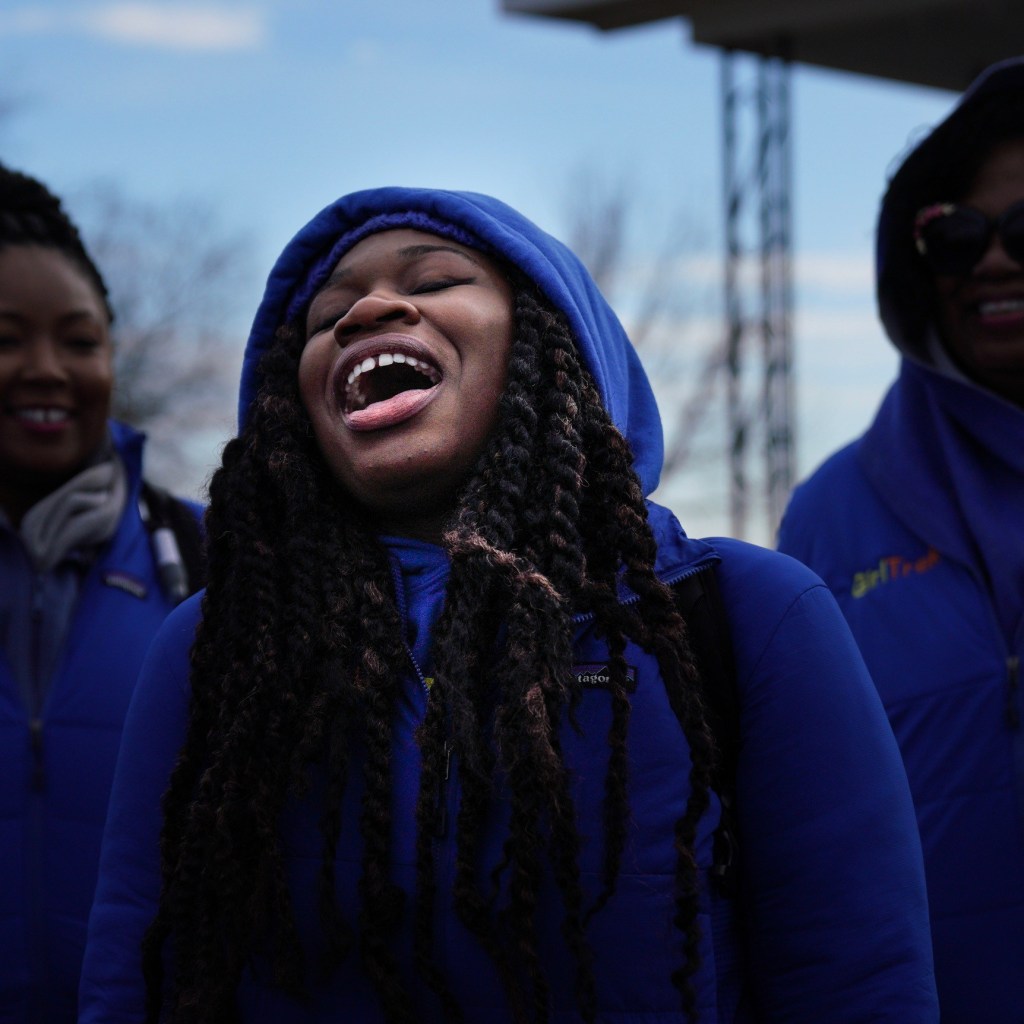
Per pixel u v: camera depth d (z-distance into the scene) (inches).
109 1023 63.0
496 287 64.9
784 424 539.5
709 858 58.7
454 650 58.9
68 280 105.0
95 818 95.6
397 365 65.5
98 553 103.7
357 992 57.9
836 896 59.2
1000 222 94.0
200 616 67.6
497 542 60.2
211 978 59.0
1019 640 88.4
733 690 61.0
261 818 58.8
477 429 63.1
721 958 60.1
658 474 69.6
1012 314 94.7
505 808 57.5
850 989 58.5
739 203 532.4
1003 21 461.4
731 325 537.3
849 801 60.0
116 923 64.4
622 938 56.3
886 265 102.0
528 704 56.1
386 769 58.9
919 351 100.4
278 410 66.3
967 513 92.1
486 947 55.9
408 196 65.6
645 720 58.1
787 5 475.8
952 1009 85.9
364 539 64.8
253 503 65.2
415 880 57.7
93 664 99.0
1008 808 86.3
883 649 92.7
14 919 92.8
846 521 98.9
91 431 105.8
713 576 63.1
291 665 60.9
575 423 62.8
